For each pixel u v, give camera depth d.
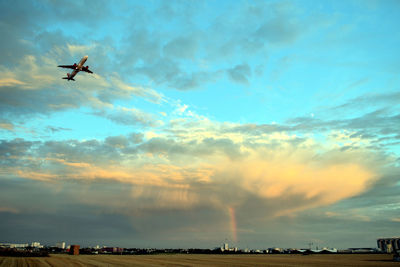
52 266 50.84
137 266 52.91
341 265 63.44
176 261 74.19
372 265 64.00
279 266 58.31
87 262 63.59
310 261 83.62
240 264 63.97
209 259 90.62
